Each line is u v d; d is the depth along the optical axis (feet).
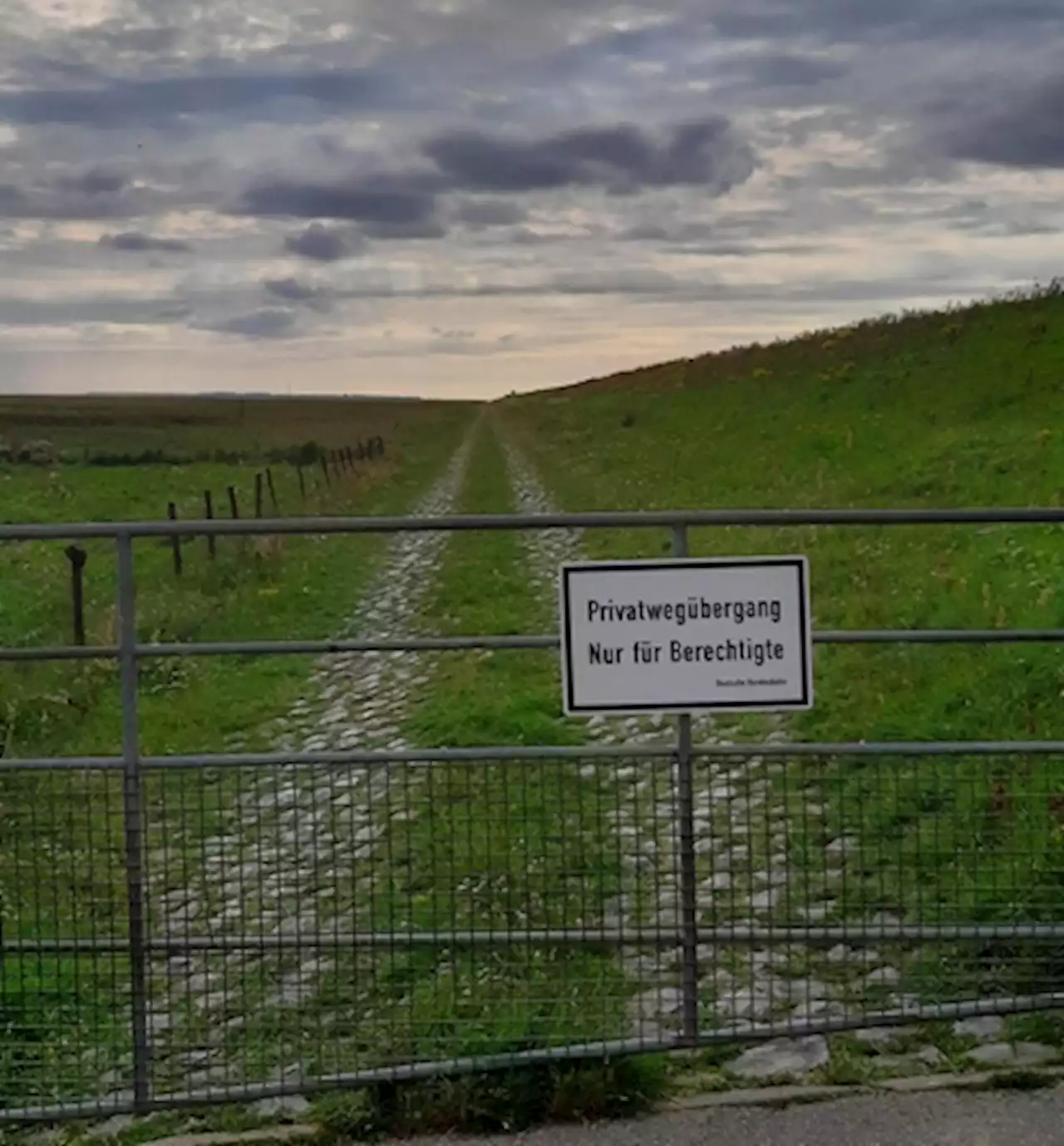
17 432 230.07
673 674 16.20
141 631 53.16
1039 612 38.14
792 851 19.21
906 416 94.53
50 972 18.45
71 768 16.48
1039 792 19.69
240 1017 18.35
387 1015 17.84
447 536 77.61
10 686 45.03
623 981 17.78
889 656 37.91
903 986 17.83
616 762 17.15
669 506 84.79
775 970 19.17
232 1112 16.76
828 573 50.67
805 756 18.79
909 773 19.88
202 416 312.91
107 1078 17.07
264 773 20.49
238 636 54.44
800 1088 16.24
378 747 36.91
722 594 16.11
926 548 50.75
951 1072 16.43
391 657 48.37
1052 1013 17.60
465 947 17.03
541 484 114.21
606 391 229.66
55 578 67.51
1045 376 94.48
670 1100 16.19
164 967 19.39
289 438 217.15
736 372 158.92
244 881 18.93
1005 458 70.85
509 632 52.49
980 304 129.08
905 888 19.35
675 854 17.38
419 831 19.89
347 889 19.19
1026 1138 14.97
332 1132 15.92
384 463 158.71
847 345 140.56
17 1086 16.87
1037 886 18.44
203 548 75.56
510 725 36.40
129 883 16.65
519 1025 17.04
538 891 18.79
